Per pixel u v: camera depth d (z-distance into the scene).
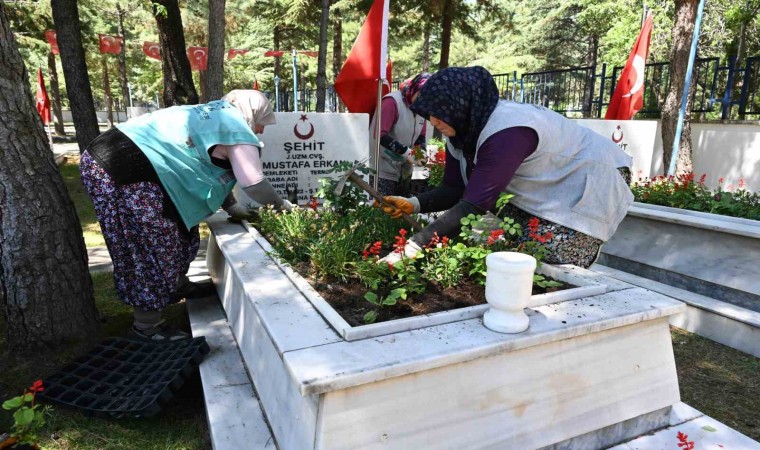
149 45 14.87
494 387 1.78
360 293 2.18
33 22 14.44
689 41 6.35
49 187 2.85
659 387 2.18
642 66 6.89
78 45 7.61
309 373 1.50
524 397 1.84
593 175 2.35
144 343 2.86
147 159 2.68
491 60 26.81
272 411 2.02
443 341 1.73
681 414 2.36
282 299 2.13
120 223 2.73
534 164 2.29
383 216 2.95
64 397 2.46
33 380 2.65
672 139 6.68
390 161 4.42
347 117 4.46
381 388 1.58
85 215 6.97
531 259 1.80
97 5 15.41
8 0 13.45
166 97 8.86
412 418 1.64
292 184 4.45
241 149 2.81
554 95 10.29
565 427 1.95
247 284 2.32
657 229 3.94
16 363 2.80
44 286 2.86
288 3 14.92
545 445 1.91
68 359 2.85
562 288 2.26
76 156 13.91
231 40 27.36
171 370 2.54
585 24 20.19
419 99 2.22
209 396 2.35
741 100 7.01
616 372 2.05
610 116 7.30
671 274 3.88
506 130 2.12
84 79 7.73
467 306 2.03
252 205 4.15
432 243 2.25
